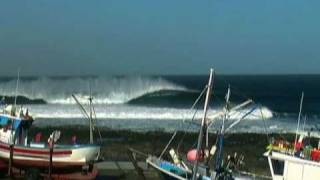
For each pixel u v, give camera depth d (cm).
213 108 11781
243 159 6588
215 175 5075
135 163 6391
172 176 5250
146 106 12738
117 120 10550
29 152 5594
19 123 5738
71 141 7688
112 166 6338
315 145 5975
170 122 10325
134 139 8300
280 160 4875
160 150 7438
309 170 4694
